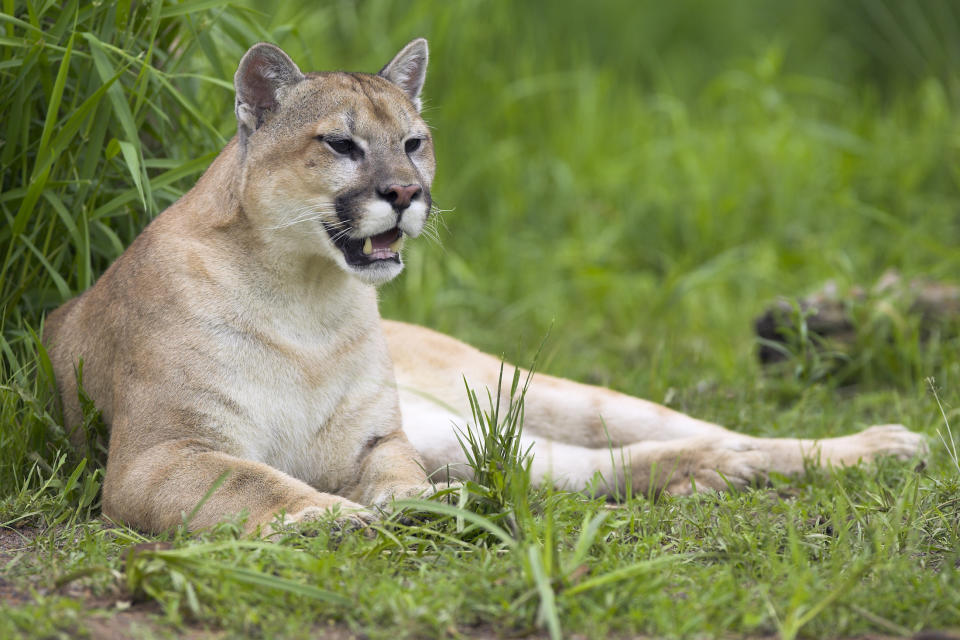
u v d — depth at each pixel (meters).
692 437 8.73
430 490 6.97
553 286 14.23
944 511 7.33
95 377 7.94
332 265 7.56
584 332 13.35
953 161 16.11
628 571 5.62
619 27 21.92
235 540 6.13
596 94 17.06
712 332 13.16
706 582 5.89
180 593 5.59
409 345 9.20
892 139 16.92
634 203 15.82
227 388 7.35
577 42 20.58
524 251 14.78
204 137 9.59
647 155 16.33
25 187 8.62
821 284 13.62
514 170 15.72
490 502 6.72
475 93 16.12
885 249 14.84
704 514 7.15
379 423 7.90
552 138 16.44
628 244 15.52
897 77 20.20
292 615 5.49
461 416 8.57
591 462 8.79
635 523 7.04
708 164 16.25
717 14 23.25
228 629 5.39
